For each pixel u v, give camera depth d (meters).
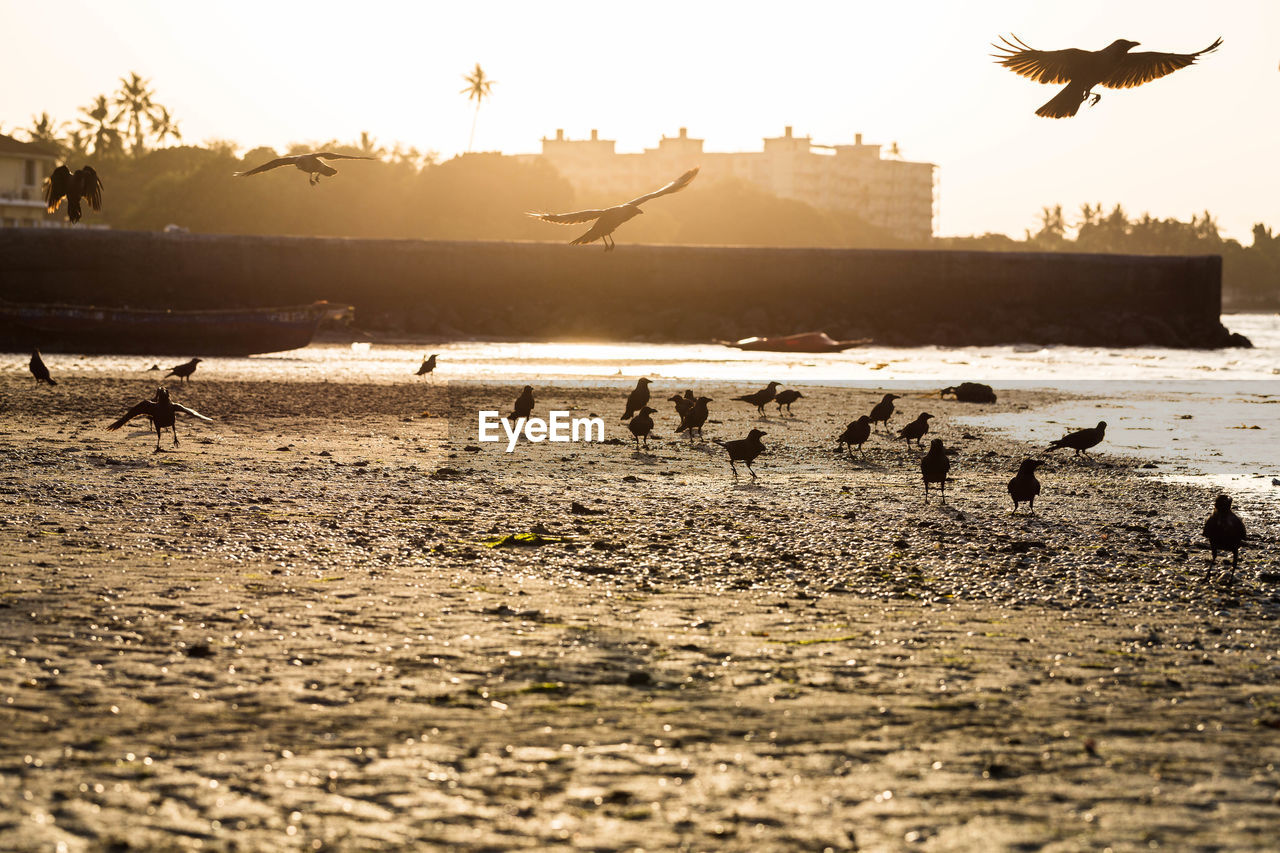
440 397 34.12
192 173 116.81
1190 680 8.62
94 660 8.41
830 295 78.81
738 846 5.60
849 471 21.41
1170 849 5.60
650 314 75.81
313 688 7.96
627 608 10.63
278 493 16.83
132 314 53.69
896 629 10.04
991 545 14.23
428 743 6.96
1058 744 7.10
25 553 11.96
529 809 6.02
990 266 79.62
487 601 10.75
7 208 90.00
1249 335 99.19
